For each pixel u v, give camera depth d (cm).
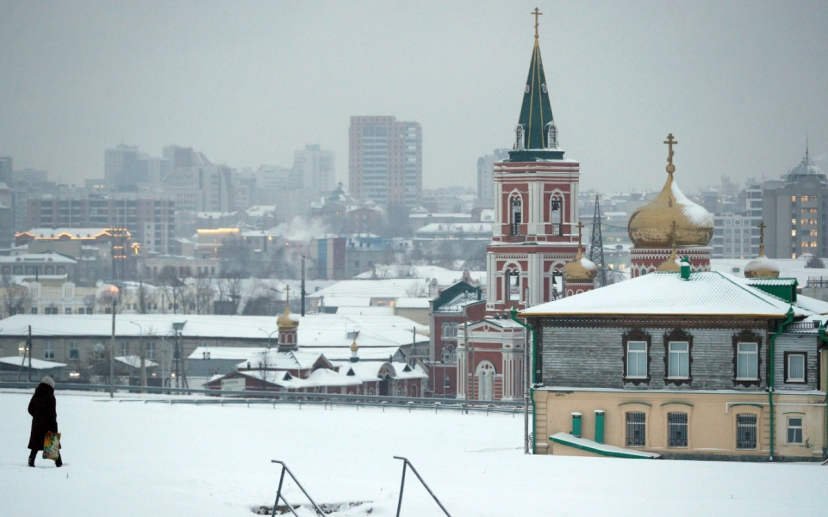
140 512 5747
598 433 9631
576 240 18712
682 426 9569
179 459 7519
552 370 9769
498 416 15212
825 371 9412
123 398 17488
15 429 9962
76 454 7750
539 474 7238
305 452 8675
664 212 16038
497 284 18912
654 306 9638
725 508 6222
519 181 18688
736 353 9506
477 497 6325
